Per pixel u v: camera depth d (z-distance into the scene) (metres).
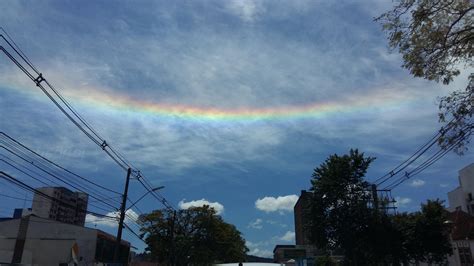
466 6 10.79
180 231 60.41
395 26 11.41
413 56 11.43
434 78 11.51
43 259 40.12
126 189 30.16
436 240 39.22
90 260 43.97
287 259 109.81
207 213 61.72
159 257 61.66
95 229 45.34
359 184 39.91
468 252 41.12
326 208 40.44
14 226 42.91
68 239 40.78
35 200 33.25
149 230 59.94
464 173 55.25
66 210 41.84
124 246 59.53
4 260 35.97
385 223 39.31
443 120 11.78
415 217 40.69
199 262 65.38
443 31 11.10
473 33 10.97
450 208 58.81
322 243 40.81
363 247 39.31
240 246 79.88
